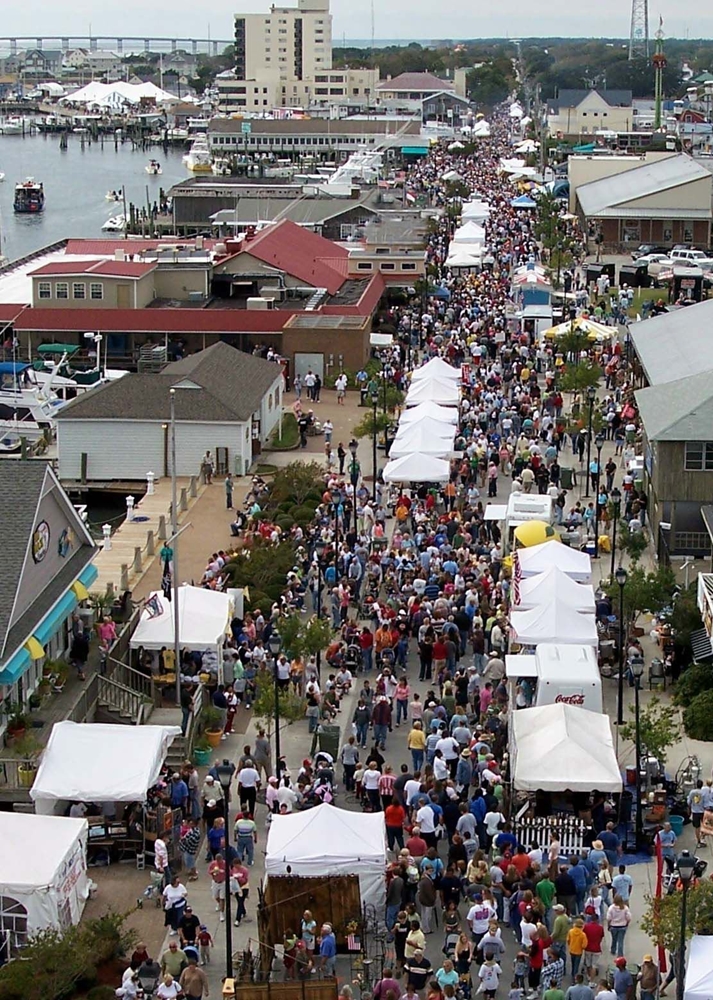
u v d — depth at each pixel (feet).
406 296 558.56
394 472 311.68
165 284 520.83
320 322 464.65
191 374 368.89
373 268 567.59
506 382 422.00
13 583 195.42
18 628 194.29
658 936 142.92
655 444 277.64
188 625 220.84
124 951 153.89
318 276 533.96
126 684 213.87
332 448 380.37
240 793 183.73
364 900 157.79
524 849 165.68
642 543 267.18
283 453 377.50
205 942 155.02
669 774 196.03
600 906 157.17
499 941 148.77
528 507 276.62
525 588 228.02
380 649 231.50
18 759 183.52
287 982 143.02
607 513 300.81
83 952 145.59
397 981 148.87
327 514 301.43
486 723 199.72
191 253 549.54
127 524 317.42
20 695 197.77
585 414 362.53
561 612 221.25
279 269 526.57
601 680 211.00
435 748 188.44
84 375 437.99
